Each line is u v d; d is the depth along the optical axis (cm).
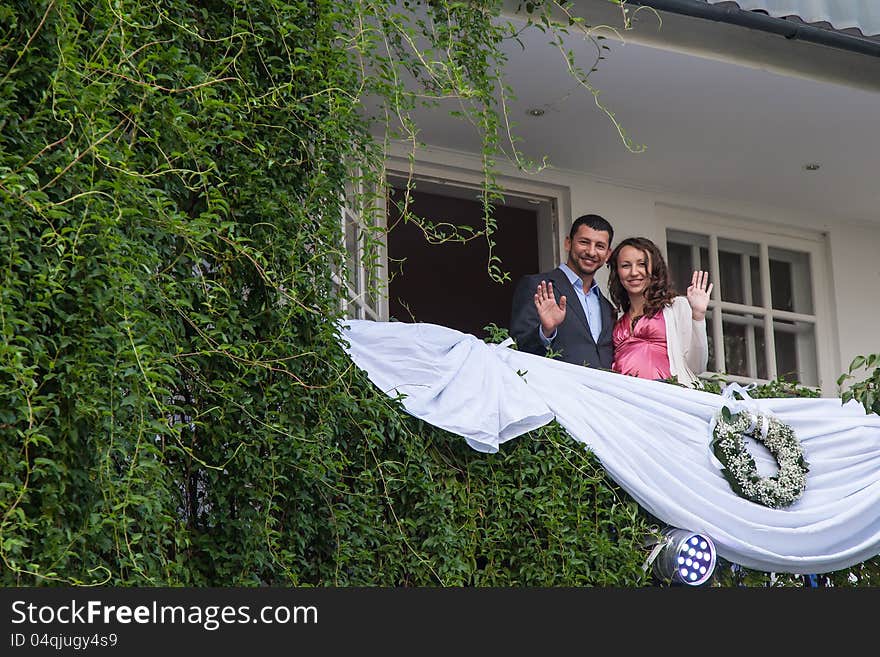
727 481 592
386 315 711
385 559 505
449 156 785
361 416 506
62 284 391
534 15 622
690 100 746
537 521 548
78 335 390
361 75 529
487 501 540
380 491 516
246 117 487
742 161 819
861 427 627
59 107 395
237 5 475
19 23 395
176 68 450
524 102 741
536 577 536
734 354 855
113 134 418
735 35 659
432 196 975
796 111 761
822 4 629
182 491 458
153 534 415
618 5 627
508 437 545
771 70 669
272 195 482
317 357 487
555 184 819
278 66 495
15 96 386
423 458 526
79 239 384
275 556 459
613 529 568
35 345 376
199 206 468
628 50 691
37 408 365
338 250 505
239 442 463
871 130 785
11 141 387
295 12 494
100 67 396
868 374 884
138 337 402
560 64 702
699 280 653
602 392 587
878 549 611
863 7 640
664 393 598
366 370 530
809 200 873
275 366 475
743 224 877
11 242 373
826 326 884
